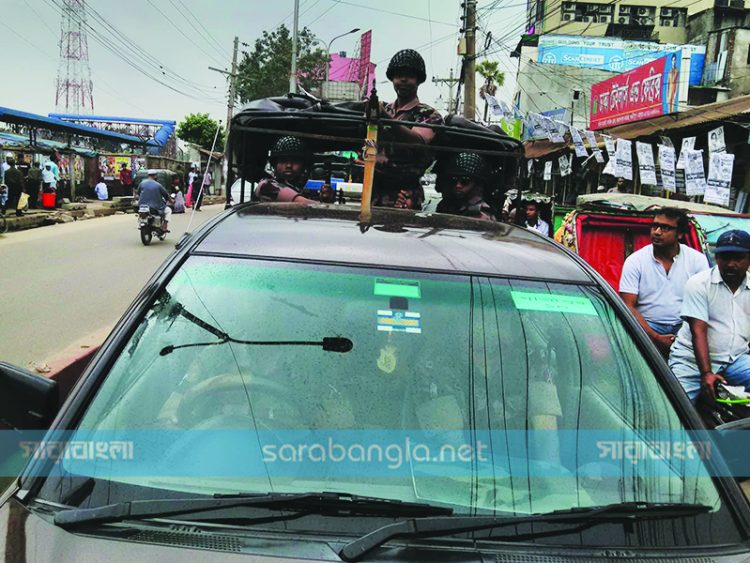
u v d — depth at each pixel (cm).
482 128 409
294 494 159
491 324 202
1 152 1803
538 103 2736
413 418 184
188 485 164
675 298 479
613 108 1545
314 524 153
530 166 2031
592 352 199
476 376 193
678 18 4059
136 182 2280
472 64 1599
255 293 205
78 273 1052
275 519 153
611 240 670
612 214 670
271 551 144
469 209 416
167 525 149
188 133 4944
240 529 150
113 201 2375
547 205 956
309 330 198
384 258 219
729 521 160
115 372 183
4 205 1686
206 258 216
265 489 165
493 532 152
